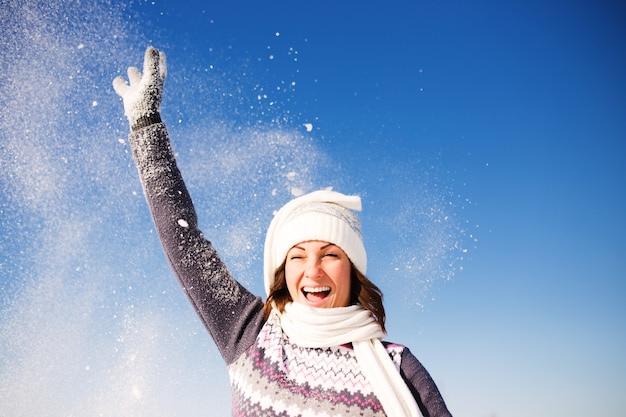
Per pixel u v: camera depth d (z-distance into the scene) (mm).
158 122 2188
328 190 2166
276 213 2125
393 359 1964
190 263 2045
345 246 2004
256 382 1881
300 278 1989
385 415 1833
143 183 2131
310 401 1821
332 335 1933
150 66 2250
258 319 2039
